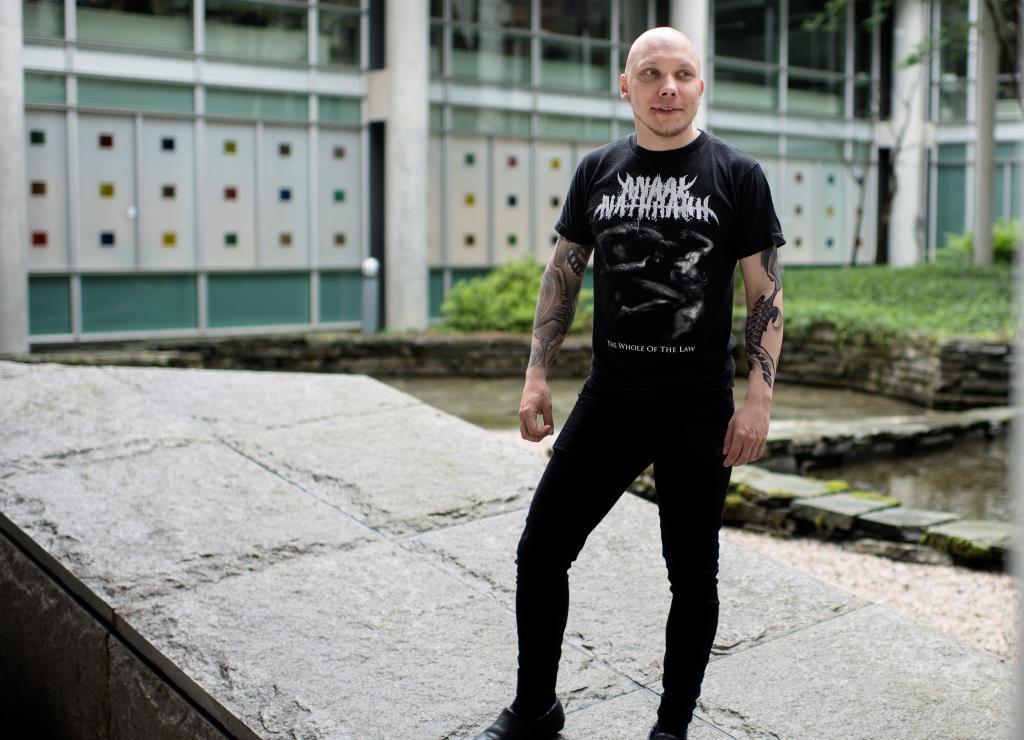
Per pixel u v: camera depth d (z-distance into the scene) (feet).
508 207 66.64
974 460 34.55
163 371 22.30
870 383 51.65
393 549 14.33
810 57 80.89
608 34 70.13
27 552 14.47
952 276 70.23
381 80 60.64
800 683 11.24
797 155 80.74
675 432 8.71
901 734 10.30
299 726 10.26
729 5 75.61
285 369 53.78
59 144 52.54
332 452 17.79
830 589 13.38
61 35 52.24
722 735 10.32
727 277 8.60
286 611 12.57
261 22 58.18
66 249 52.95
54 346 53.01
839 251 84.12
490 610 12.77
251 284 58.75
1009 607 19.40
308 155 60.18
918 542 22.56
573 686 11.09
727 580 13.56
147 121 54.95
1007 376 44.80
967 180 85.30
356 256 62.23
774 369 8.60
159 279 55.88
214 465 17.12
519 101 66.39
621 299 8.62
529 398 9.32
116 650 12.45
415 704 10.68
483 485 16.48
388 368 54.95
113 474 16.62
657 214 8.41
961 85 85.05
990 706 10.83
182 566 13.55
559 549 9.15
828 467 33.30
